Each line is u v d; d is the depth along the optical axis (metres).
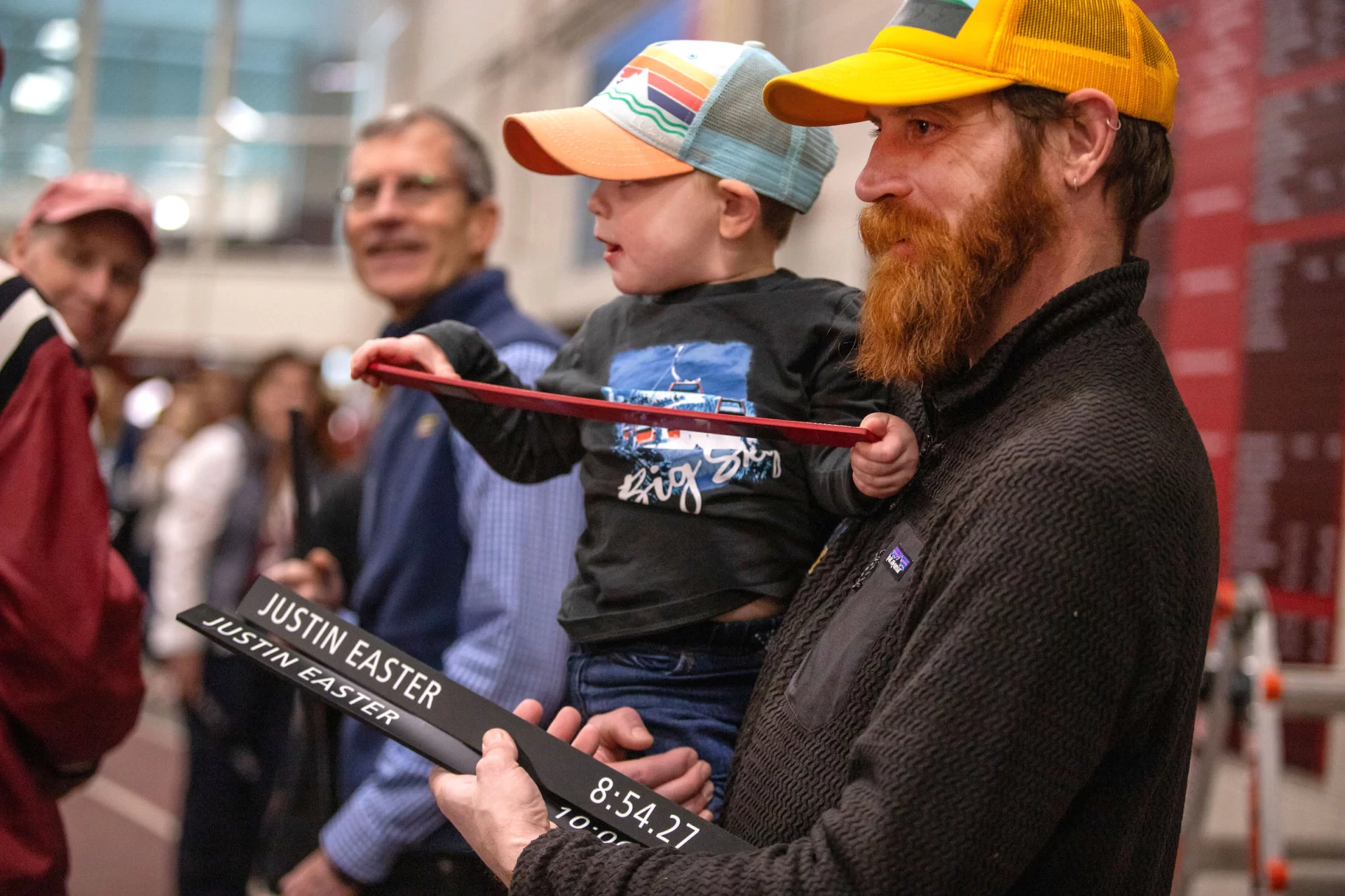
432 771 0.99
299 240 10.91
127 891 3.64
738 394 1.12
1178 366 2.68
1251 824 2.05
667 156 1.16
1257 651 2.08
